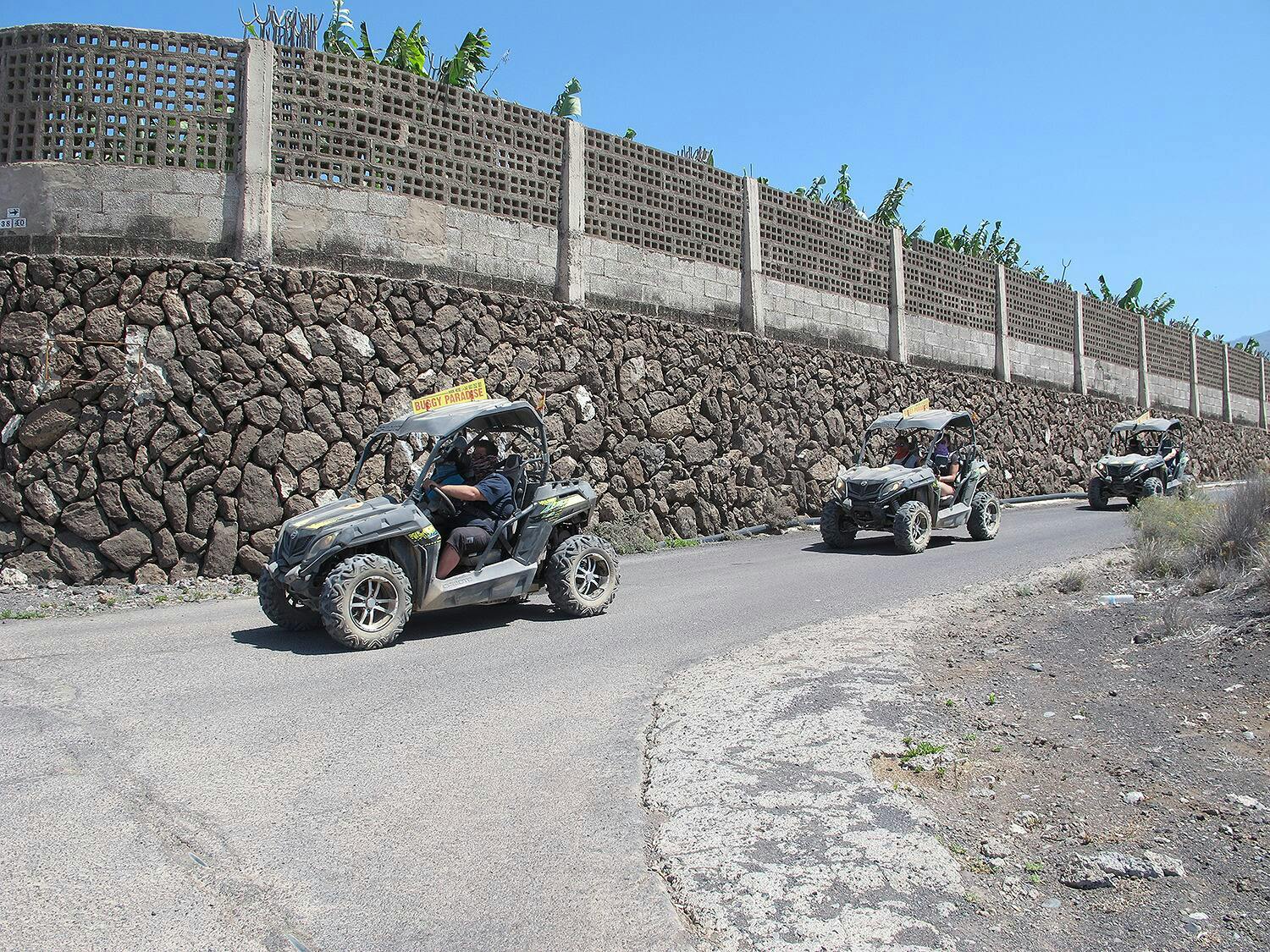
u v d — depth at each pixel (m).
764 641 7.41
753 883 3.47
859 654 6.75
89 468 9.75
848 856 3.66
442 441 7.91
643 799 4.29
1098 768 4.61
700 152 16.31
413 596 7.66
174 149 10.77
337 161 11.67
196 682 6.17
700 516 14.95
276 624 7.81
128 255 10.45
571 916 3.27
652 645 7.35
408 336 11.64
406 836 3.88
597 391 13.57
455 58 15.42
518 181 13.36
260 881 3.48
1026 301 25.02
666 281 15.36
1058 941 3.15
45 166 10.28
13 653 6.98
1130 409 29.50
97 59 10.55
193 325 10.21
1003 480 22.89
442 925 3.21
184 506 10.06
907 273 20.80
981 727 5.22
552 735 5.17
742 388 15.98
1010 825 4.00
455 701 5.79
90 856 3.64
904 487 13.13
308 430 10.77
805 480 17.19
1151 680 5.94
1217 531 9.28
